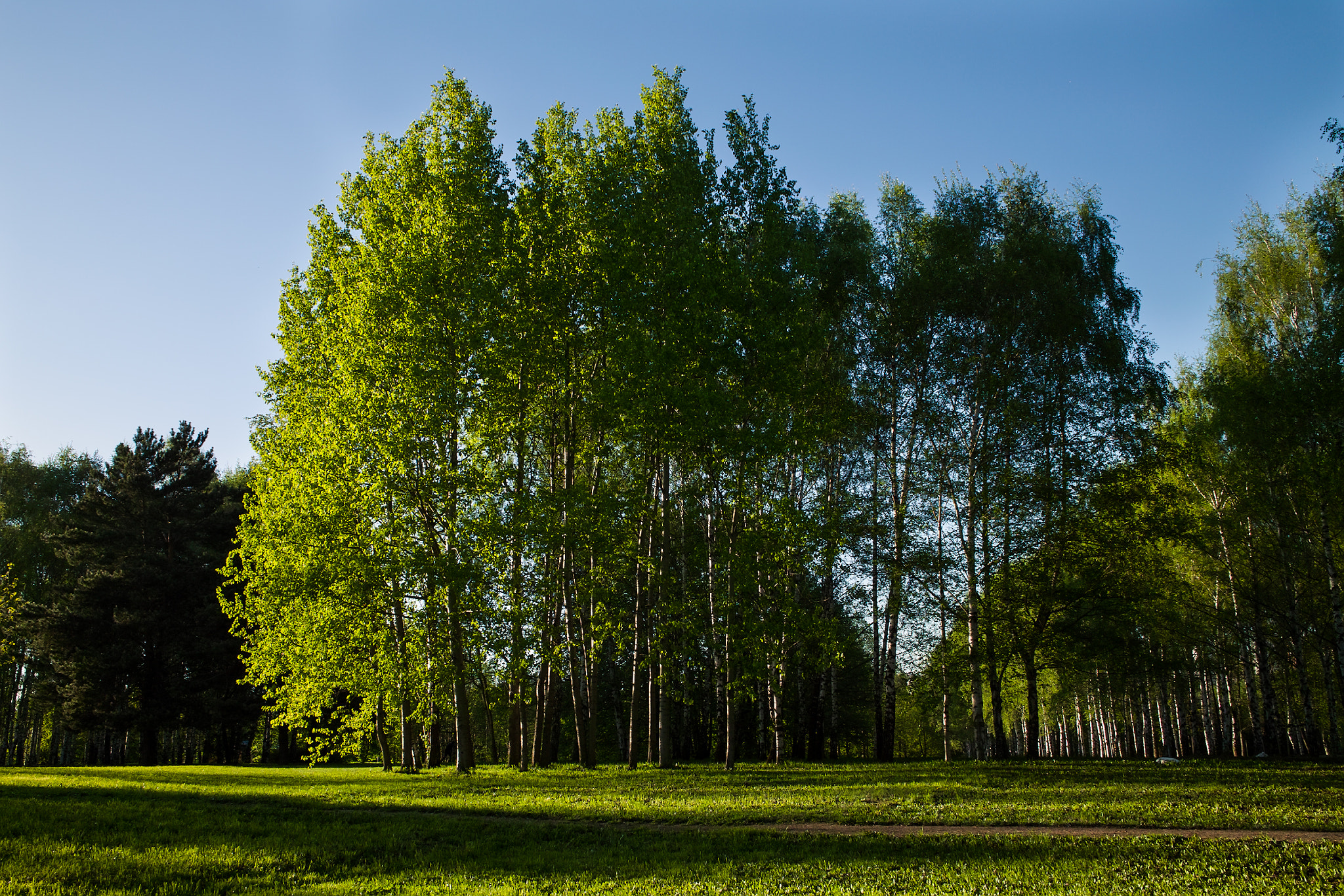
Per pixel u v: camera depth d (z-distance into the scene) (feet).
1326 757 106.42
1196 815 48.78
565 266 91.45
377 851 42.19
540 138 100.63
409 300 84.94
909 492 113.91
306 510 86.89
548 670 99.96
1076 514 109.50
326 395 95.30
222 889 34.68
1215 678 167.94
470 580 83.41
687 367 87.81
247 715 163.43
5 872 35.09
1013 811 50.90
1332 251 92.94
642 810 53.42
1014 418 109.60
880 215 124.77
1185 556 140.36
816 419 97.55
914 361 114.52
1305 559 124.98
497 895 33.40
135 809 52.85
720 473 90.27
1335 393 98.17
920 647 116.47
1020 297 110.32
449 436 88.79
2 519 194.29
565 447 100.32
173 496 175.32
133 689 168.35
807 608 123.75
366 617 91.91
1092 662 122.21
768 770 87.15
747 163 96.02
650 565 91.09
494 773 87.97
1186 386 137.08
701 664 139.44
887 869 36.81
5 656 173.37
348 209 103.04
